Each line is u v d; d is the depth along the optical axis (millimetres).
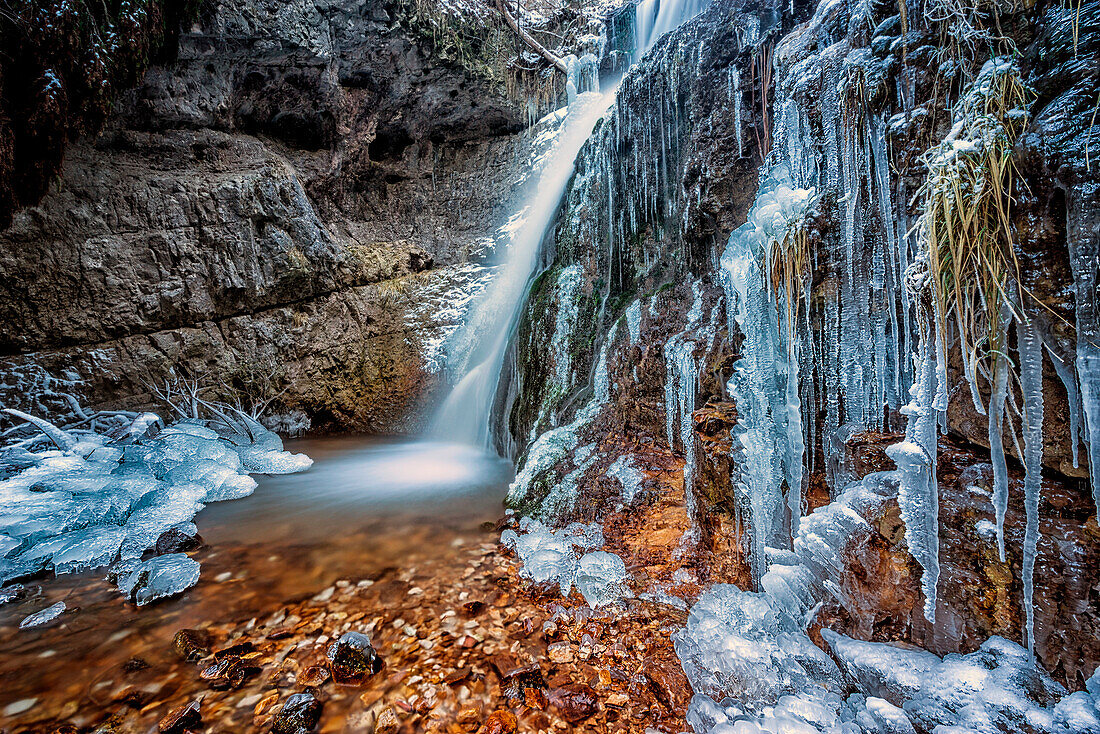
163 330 6859
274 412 7863
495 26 8594
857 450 2078
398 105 8961
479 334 8789
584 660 2246
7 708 1973
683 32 4391
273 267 7621
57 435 5008
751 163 3451
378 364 8812
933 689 1513
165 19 6055
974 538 1661
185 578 2975
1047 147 1375
